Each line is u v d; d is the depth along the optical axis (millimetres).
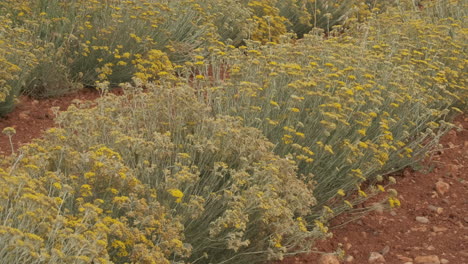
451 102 6867
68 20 7605
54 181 3873
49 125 6688
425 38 7703
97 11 7973
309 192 4715
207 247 4367
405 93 6211
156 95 5199
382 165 5555
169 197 4266
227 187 4523
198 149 4500
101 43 7855
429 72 7152
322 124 5305
